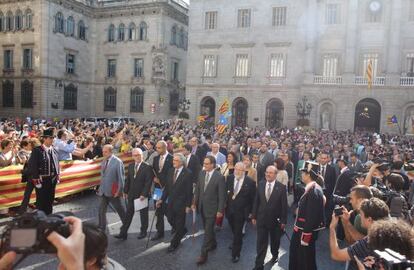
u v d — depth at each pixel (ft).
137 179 33.14
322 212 24.23
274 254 29.40
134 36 194.08
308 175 25.16
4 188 38.29
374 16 145.59
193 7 171.63
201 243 33.22
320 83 149.38
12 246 6.43
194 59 172.35
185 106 167.12
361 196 18.19
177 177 31.42
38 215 6.91
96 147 54.95
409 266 9.12
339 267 28.84
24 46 184.24
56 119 161.68
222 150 56.13
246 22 163.84
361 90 144.15
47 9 178.50
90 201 46.57
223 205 28.91
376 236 11.50
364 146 73.26
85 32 200.54
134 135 71.10
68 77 191.72
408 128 139.54
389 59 142.10
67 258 6.66
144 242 32.89
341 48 149.18
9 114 191.01
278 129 136.77
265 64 160.76
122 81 197.67
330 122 149.07
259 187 28.40
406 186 32.89
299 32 154.92
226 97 167.53
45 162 34.12
